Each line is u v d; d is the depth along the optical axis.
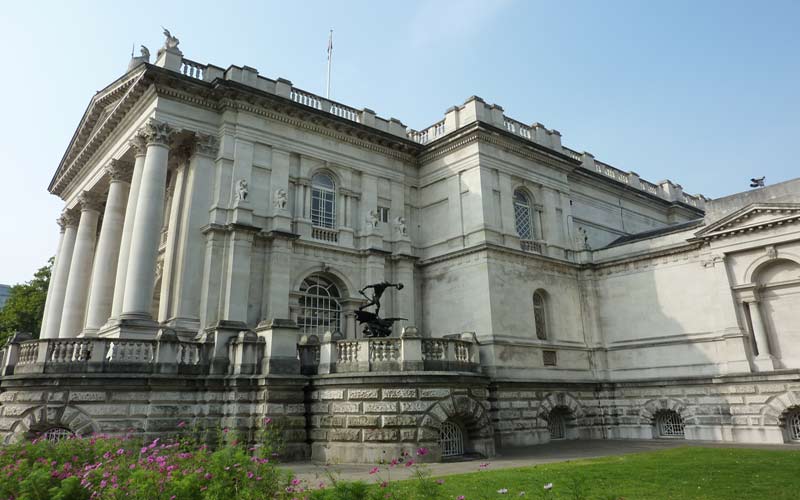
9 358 20.91
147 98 28.08
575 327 33.78
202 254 26.62
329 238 30.88
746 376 27.81
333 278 30.69
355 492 9.45
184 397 21.28
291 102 29.73
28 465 11.09
